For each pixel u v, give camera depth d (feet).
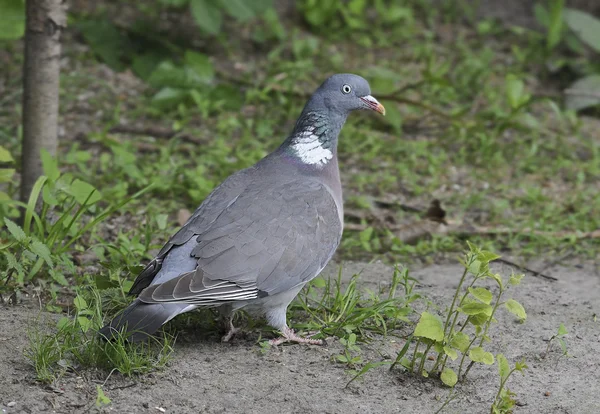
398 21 66.64
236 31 63.41
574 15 60.54
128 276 32.60
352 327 29.17
